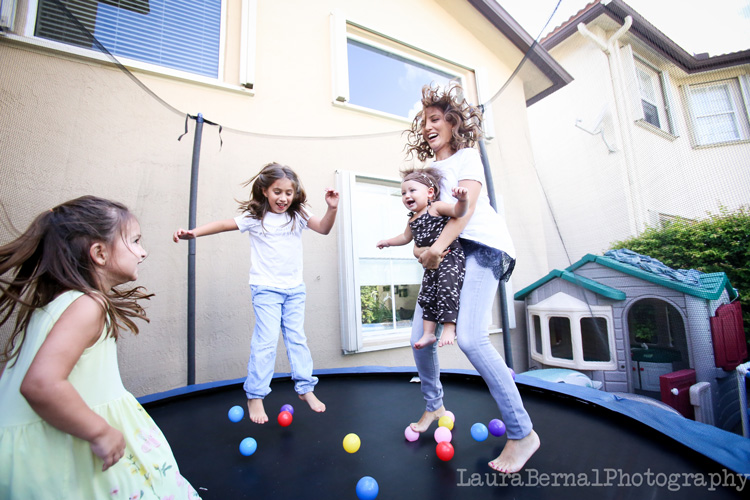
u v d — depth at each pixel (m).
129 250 0.80
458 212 1.07
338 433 1.36
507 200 1.98
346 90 2.86
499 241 1.13
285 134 2.61
